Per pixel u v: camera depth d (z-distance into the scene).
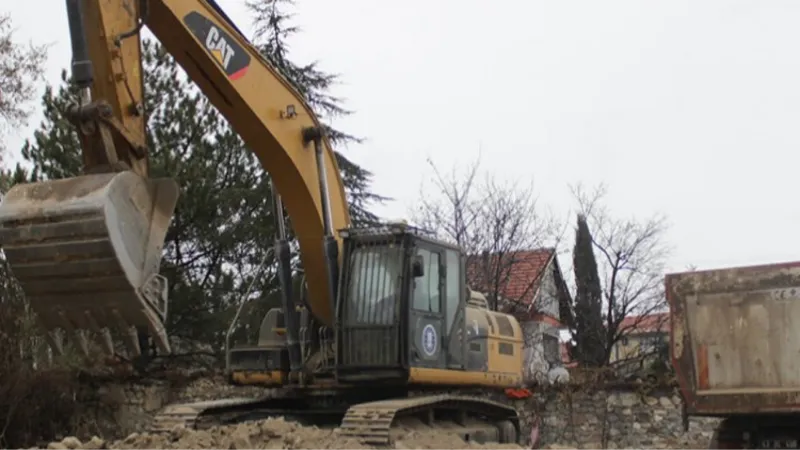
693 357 10.27
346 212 11.95
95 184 6.75
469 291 14.02
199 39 9.41
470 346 12.48
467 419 12.62
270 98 10.47
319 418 11.90
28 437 17.19
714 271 10.24
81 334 6.93
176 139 20.59
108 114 7.19
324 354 11.44
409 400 10.68
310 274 11.37
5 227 6.75
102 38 7.55
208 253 21.02
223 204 20.34
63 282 6.77
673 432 18.81
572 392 19.47
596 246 30.22
